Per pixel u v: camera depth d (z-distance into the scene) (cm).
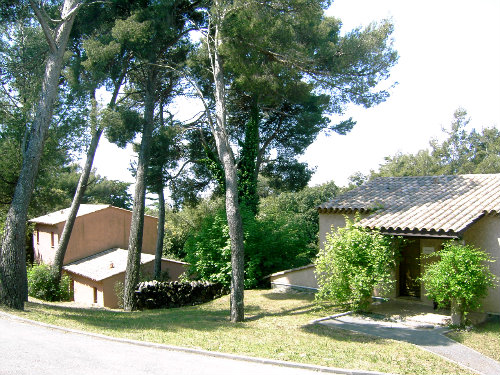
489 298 1337
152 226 3388
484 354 1012
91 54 1791
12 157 2339
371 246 1373
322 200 3422
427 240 1518
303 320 1326
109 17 1977
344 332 1166
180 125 2359
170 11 1878
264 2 1508
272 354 915
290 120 2597
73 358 809
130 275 1920
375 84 1822
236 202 1427
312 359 891
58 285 2345
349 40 1756
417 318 1308
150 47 1891
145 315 1539
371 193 1792
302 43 1730
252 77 1773
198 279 2253
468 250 1230
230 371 789
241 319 1350
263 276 2109
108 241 3095
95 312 1573
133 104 2603
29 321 1130
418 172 4122
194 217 3481
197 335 1092
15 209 1398
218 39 1554
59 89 2033
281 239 2127
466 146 4716
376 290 1588
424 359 937
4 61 1923
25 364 753
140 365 792
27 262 3103
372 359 910
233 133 2569
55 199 3334
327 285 1420
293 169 2780
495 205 1365
